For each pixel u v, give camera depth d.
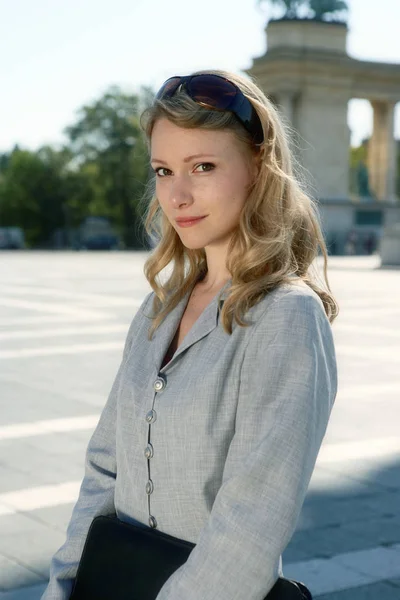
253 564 1.96
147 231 2.76
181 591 1.99
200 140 2.27
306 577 5.71
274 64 61.56
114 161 95.12
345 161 63.94
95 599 2.26
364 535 6.51
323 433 2.11
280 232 2.28
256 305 2.20
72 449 8.84
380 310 22.83
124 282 34.31
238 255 2.27
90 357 15.11
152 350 2.44
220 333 2.25
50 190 103.06
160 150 2.32
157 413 2.25
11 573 5.69
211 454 2.16
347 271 41.78
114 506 2.54
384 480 7.90
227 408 2.17
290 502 1.99
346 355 15.18
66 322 20.28
